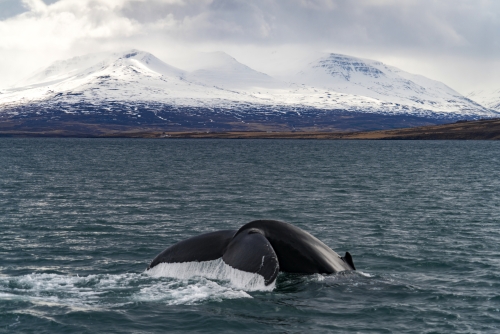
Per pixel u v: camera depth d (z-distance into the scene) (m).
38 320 27.39
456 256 42.91
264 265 26.33
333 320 27.77
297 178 116.56
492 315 29.19
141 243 47.66
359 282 32.28
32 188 92.06
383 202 77.06
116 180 109.44
